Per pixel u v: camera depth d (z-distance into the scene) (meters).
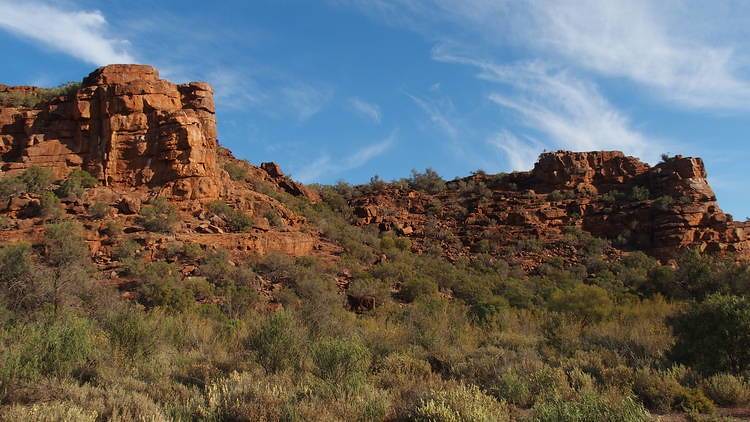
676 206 53.81
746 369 10.55
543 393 8.99
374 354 13.04
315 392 8.44
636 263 48.41
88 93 39.75
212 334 15.12
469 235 55.66
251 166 55.88
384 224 56.38
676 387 9.25
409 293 32.00
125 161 38.59
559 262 49.00
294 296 26.56
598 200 59.84
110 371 9.41
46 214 32.06
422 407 7.46
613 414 7.12
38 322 11.66
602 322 18.88
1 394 7.42
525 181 67.69
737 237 52.03
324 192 62.84
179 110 40.72
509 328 18.97
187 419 7.13
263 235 35.50
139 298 23.58
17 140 40.19
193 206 37.03
